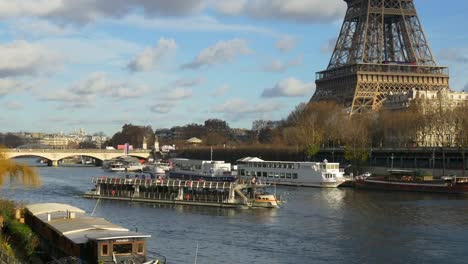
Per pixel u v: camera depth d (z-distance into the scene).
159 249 92.00
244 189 148.12
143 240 68.62
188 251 91.00
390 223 117.50
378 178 197.00
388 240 100.31
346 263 84.81
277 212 133.75
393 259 87.19
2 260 63.84
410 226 114.00
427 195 170.50
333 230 109.81
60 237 76.00
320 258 87.69
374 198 162.62
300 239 101.00
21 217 93.38
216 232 107.00
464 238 102.25
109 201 154.50
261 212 133.62
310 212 133.62
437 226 114.00
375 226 113.94
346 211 135.25
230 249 92.94
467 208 139.38
